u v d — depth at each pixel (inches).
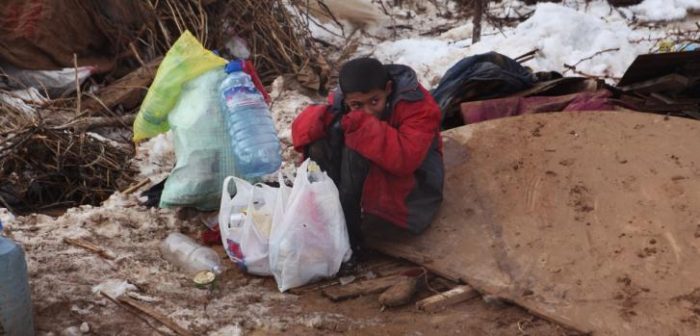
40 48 629.0
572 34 719.7
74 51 647.8
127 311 342.0
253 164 408.2
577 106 495.8
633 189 397.1
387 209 380.8
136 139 442.3
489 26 839.1
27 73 630.5
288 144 538.6
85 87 646.5
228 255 380.8
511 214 395.5
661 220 375.2
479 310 344.8
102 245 398.6
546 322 332.5
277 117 598.2
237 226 374.0
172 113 425.7
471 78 531.5
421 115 369.1
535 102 509.0
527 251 371.6
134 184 502.6
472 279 359.9
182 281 368.5
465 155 440.1
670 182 397.1
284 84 650.2
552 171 417.4
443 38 818.8
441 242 386.3
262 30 712.4
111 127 589.6
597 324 325.1
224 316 338.6
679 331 317.1
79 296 348.8
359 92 361.4
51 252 387.2
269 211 373.1
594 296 340.2
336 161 392.8
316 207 357.7
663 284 341.4
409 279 356.8
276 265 358.6
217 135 415.5
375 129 359.6
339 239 363.9
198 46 427.8
